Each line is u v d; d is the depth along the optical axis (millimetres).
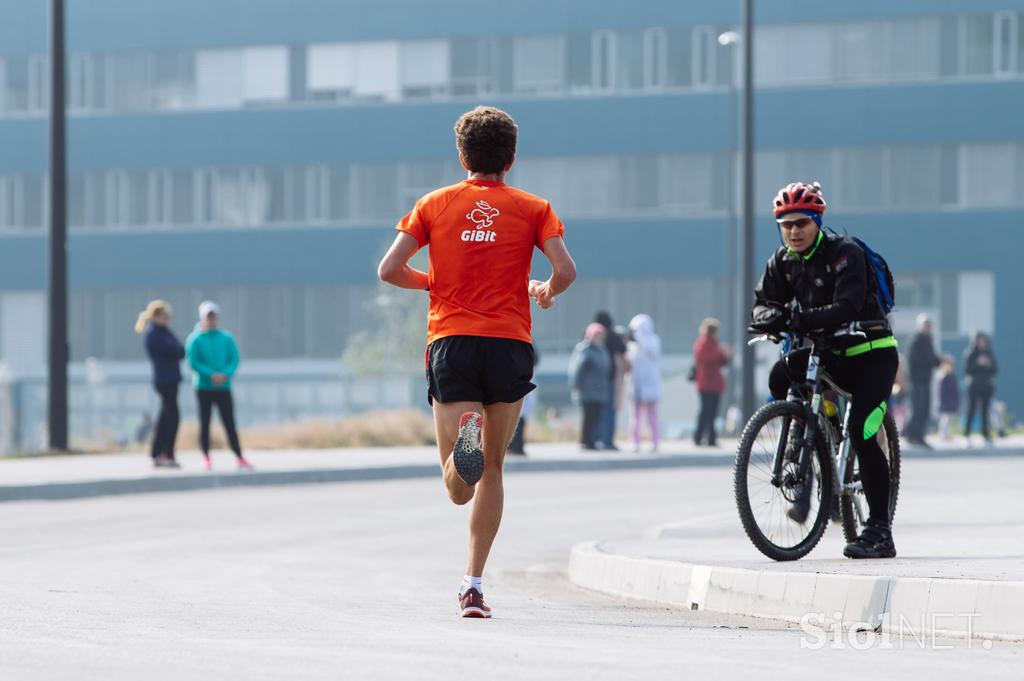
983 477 53875
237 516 42062
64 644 17781
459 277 20062
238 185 169875
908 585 19641
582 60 163500
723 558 25625
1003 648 17812
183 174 170625
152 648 17453
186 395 162000
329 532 38062
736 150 152875
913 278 157375
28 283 171625
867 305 24219
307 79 169250
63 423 64938
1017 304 154875
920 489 47000
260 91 170125
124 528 38406
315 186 168500
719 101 160125
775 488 24141
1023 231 154625
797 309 24141
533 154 163875
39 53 172625
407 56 167250
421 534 37719
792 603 21047
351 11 168125
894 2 156500
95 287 171500
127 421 168500
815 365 24344
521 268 20219
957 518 34156
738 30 159750
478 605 20953
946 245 156000
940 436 82000
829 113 157625
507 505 45594
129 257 171000
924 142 156250
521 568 31469
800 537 24531
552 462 62438
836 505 24969
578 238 163125
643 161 162125
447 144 165875
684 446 75438
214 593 24906
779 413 24141
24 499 47188
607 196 162875
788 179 159125
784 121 158625
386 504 46188
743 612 21953
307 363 168125
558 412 159000
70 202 172250
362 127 167250
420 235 20297
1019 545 26109
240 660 16469
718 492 49844
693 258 161000
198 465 59094
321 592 25609
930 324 72688
